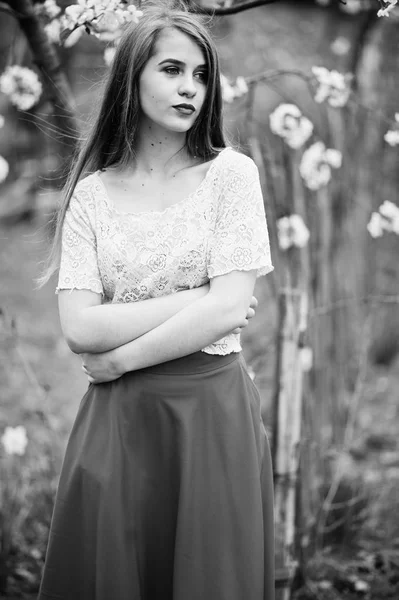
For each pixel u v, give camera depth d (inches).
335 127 176.4
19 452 118.0
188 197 86.2
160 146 88.7
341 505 135.3
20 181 364.5
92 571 86.1
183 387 85.3
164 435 85.6
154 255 84.8
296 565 122.2
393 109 209.5
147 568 87.7
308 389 131.7
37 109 140.6
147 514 86.5
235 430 86.2
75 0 117.5
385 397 226.2
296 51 305.7
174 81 84.4
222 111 90.4
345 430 156.9
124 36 87.3
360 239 206.7
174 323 82.8
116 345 84.2
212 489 85.1
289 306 116.4
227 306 83.5
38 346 265.0
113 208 87.0
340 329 157.9
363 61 214.1
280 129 118.7
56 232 93.4
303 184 139.7
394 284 242.7
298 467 122.0
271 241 124.9
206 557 84.8
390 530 141.9
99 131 91.2
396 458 181.0
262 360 128.7
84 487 86.6
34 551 134.0
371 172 209.9
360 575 133.0
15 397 216.8
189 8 101.0
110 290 87.7
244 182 85.7
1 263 351.3
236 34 305.4
